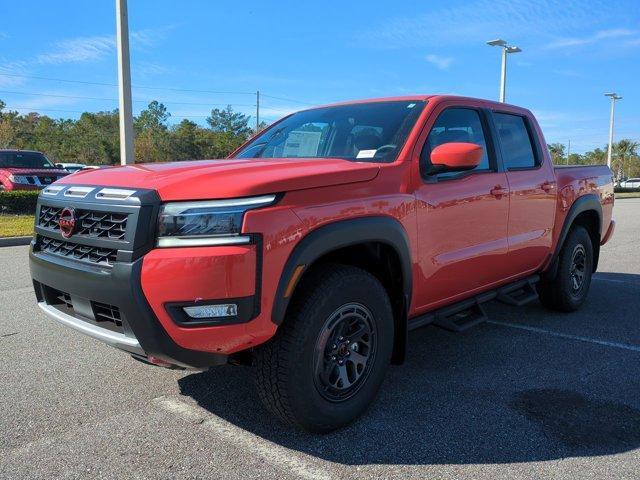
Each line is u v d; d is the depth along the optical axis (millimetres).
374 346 3418
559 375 4188
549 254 5363
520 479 2801
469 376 4164
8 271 8211
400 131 3846
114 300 2838
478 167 4359
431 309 4082
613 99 46312
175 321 2738
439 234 3842
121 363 4371
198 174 2959
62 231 3162
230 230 2725
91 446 3100
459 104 4285
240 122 123062
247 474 2828
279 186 2871
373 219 3260
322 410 3135
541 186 5016
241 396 3762
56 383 3977
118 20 14414
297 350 2979
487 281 4551
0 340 4930
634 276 8102
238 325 2754
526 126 5156
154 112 103750
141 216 2785
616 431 3314
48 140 82438
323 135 4215
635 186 65750
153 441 3156
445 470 2881
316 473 2840
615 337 5125
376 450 3072
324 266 3229
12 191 14898
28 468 2879
